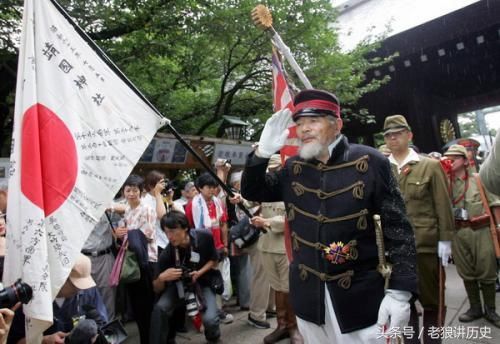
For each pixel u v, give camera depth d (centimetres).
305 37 619
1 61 488
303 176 186
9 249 158
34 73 171
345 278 168
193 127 823
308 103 173
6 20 466
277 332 332
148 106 191
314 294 175
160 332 291
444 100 1024
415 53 805
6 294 140
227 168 419
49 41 176
